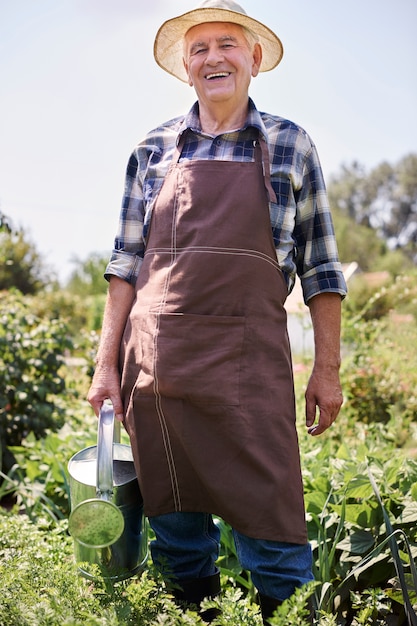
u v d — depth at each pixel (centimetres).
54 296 1498
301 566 197
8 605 186
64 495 329
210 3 212
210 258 198
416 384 483
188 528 213
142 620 184
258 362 197
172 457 202
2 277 1664
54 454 352
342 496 253
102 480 194
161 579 203
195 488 202
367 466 247
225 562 258
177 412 198
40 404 460
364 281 1091
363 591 227
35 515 309
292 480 196
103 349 220
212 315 197
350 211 4253
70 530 186
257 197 202
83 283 2375
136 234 226
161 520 213
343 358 497
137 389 203
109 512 184
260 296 199
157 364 198
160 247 207
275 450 195
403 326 589
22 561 217
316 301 214
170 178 211
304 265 215
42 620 175
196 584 218
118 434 230
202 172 205
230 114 212
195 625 177
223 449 195
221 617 186
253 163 205
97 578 199
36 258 1722
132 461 216
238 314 197
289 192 206
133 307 212
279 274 205
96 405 214
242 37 216
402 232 4209
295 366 454
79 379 542
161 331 199
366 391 471
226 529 262
